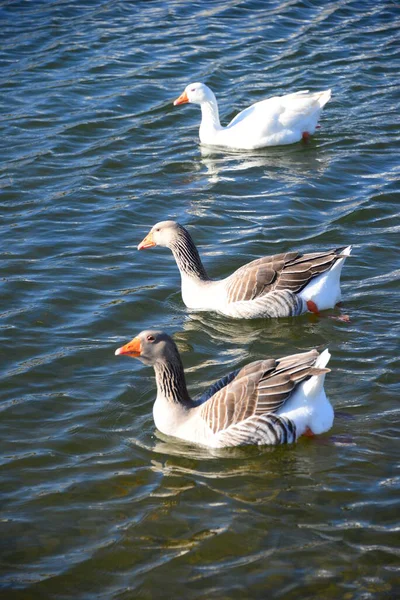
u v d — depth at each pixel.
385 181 19.20
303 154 20.97
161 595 8.63
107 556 9.17
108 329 13.96
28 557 9.19
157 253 16.67
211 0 31.89
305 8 30.94
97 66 25.84
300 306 14.14
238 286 14.27
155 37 28.12
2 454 10.88
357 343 13.30
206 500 9.99
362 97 23.86
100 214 18.00
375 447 10.80
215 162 20.62
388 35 28.27
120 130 22.14
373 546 9.16
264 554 9.10
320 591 8.59
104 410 11.84
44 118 22.58
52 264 15.99
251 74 25.47
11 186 19.16
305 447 10.88
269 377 10.97
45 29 28.73
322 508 9.78
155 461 10.74
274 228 17.23
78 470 10.57
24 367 12.85
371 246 16.38
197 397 11.98
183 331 13.92
